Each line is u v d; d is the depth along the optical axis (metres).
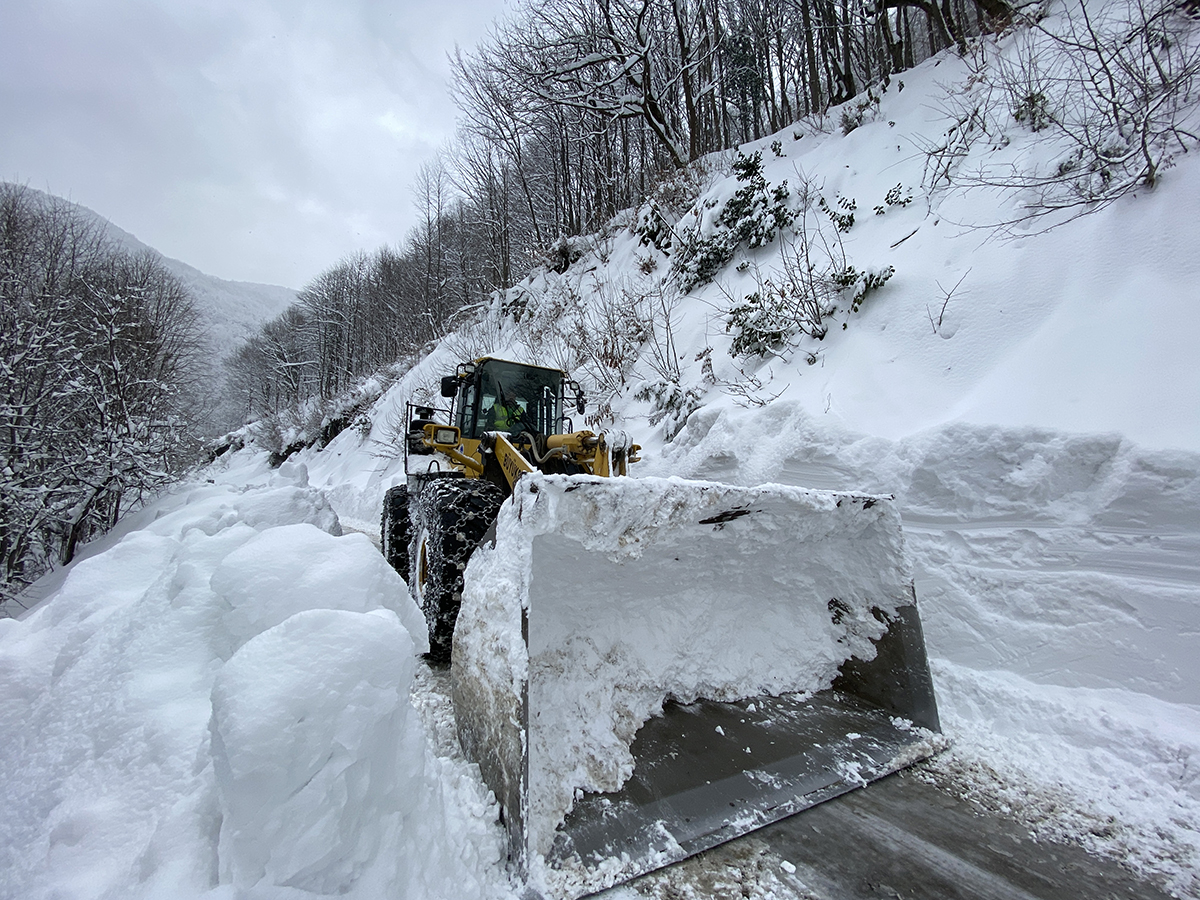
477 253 21.66
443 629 2.90
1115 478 2.65
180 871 1.23
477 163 19.73
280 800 1.23
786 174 8.68
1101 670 2.44
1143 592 2.43
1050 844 1.73
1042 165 4.82
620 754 2.02
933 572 3.15
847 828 1.80
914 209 5.88
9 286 8.38
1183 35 4.45
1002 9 7.14
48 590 6.44
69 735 1.75
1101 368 3.23
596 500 1.94
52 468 7.34
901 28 11.28
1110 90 4.27
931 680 2.41
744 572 2.55
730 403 5.57
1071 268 3.99
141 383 8.95
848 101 10.10
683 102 14.40
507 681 1.70
